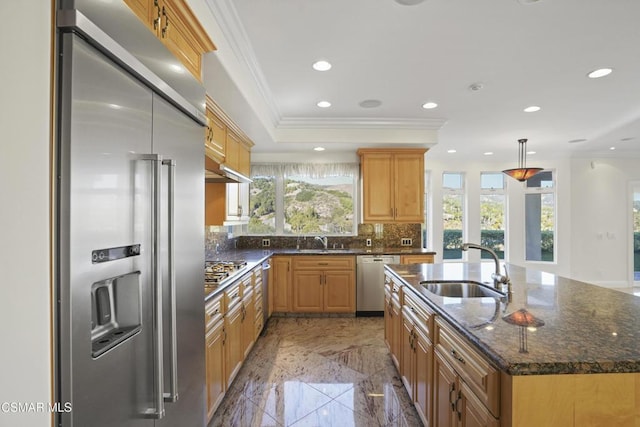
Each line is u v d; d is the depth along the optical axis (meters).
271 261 4.20
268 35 2.02
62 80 0.70
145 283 0.96
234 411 2.14
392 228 4.93
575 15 1.81
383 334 3.59
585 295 1.79
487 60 2.35
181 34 1.44
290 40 2.08
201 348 1.42
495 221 6.21
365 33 2.00
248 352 2.88
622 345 1.08
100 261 0.79
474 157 5.97
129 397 0.91
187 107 1.24
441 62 2.38
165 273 1.07
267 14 1.81
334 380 2.55
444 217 6.17
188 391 1.29
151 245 0.98
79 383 0.73
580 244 5.85
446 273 2.51
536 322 1.32
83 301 0.74
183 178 1.24
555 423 0.95
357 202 4.89
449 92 2.96
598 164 5.84
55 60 0.69
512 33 2.00
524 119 3.77
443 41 2.10
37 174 0.65
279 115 3.64
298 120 3.78
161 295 1.00
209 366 1.87
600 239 5.85
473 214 6.12
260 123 3.08
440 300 1.67
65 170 0.70
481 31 1.98
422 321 1.86
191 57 1.54
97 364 0.79
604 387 0.96
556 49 2.19
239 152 3.46
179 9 1.37
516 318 1.37
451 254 6.19
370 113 3.58
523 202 6.09
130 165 0.91
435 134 4.03
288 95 3.04
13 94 0.61
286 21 1.88
